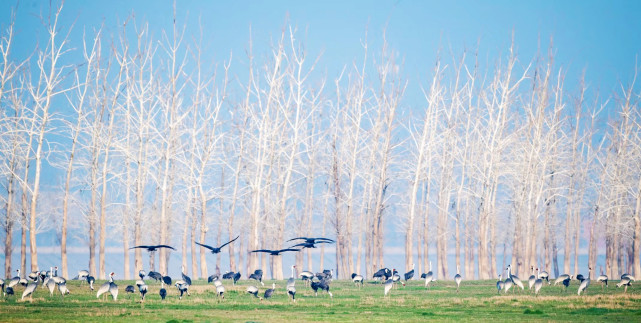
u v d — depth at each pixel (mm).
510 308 37031
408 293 46969
